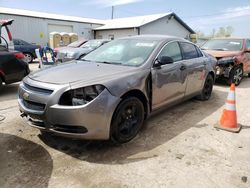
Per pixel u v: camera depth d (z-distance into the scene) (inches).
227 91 271.6
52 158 117.6
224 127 157.2
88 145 130.9
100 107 113.6
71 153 122.5
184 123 166.6
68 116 109.9
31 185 97.3
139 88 133.3
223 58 289.0
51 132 117.0
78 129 113.0
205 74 210.2
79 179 101.7
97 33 1122.7
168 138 142.0
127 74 130.6
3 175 103.3
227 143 137.1
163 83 152.6
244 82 335.6
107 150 126.1
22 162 113.4
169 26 1065.5
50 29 971.9
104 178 102.6
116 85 120.6
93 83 115.2
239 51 307.9
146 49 156.9
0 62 222.2
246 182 101.8
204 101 225.3
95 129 114.0
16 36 864.9
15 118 168.6
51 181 100.0
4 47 234.7
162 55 156.8
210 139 141.7
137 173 106.5
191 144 135.0
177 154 123.3
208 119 175.6
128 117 131.2
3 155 119.3
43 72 135.9
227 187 98.3
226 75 294.4
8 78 229.9
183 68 172.6
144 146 131.5
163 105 159.3
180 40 184.9
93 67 141.3
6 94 237.6
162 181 101.3
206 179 103.2
